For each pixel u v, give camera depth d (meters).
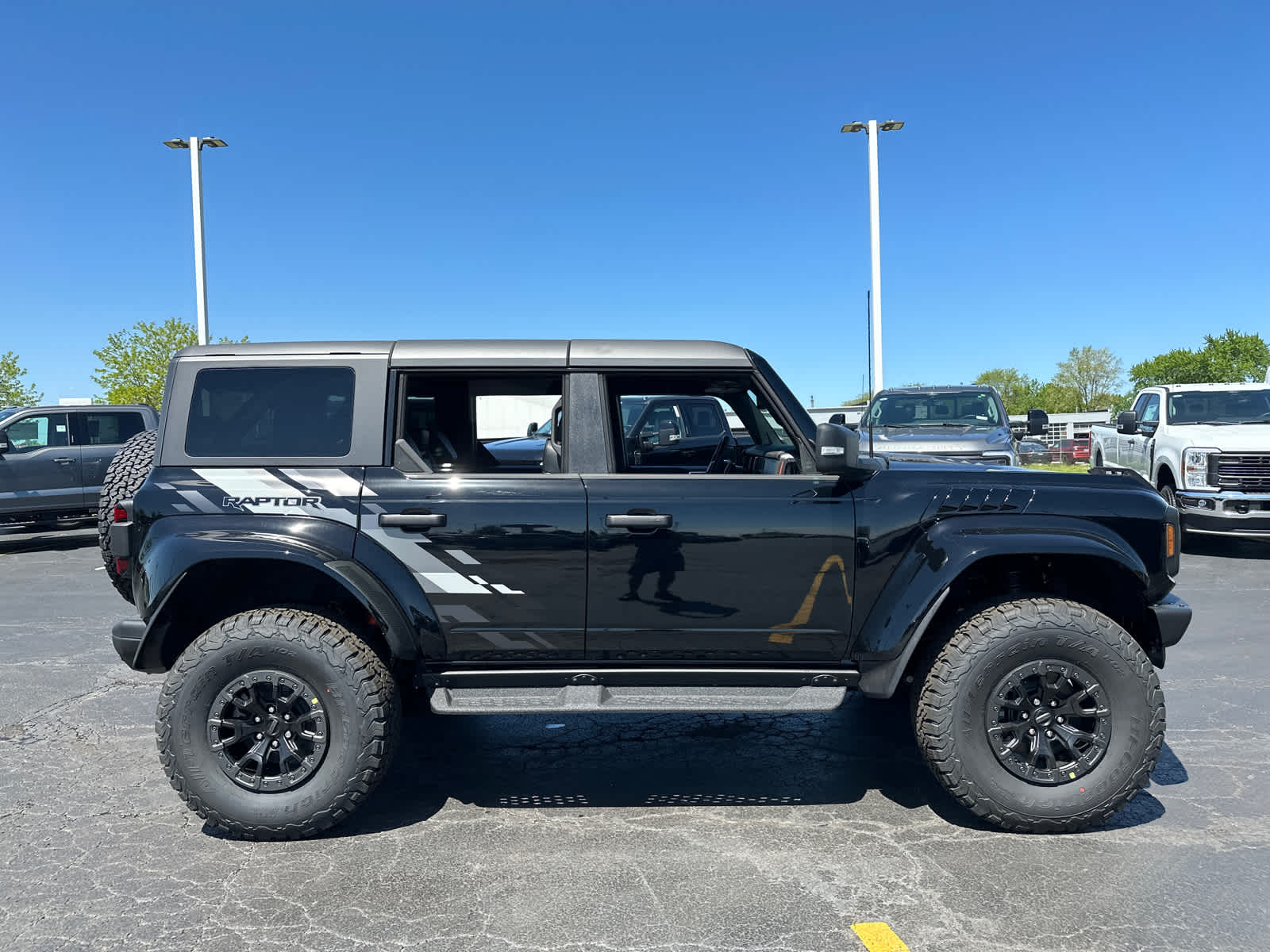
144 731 4.81
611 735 4.75
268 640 3.38
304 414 3.63
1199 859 3.24
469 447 4.05
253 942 2.76
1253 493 9.74
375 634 3.73
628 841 3.46
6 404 37.34
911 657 3.45
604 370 3.73
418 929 2.83
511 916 2.90
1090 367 94.38
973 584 3.80
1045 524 3.50
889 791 3.94
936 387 12.32
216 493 3.53
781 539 3.54
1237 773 4.08
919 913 2.89
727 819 3.66
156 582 3.41
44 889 3.10
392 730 3.48
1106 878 3.11
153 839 3.50
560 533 3.53
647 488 3.58
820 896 3.01
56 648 6.66
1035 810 3.38
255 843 3.46
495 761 4.37
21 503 12.19
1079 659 3.36
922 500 3.56
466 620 3.54
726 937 2.76
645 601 3.55
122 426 13.07
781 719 4.98
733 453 4.43
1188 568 9.74
